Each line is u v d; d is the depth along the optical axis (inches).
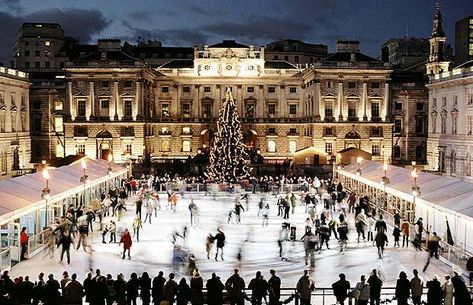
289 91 5388.8
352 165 3585.1
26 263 1745.8
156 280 1243.8
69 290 1186.0
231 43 5369.1
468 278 1534.2
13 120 4303.6
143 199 2743.6
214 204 3046.3
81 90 4842.5
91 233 2230.6
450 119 4077.3
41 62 6855.3
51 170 2576.3
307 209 2758.4
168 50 6732.3
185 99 5324.8
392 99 5285.4
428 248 1877.5
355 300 1251.8
